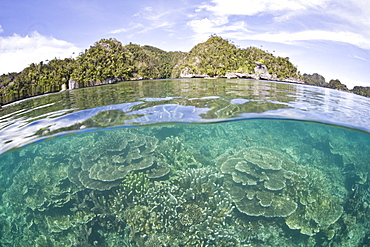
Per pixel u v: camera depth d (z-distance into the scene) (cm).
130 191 637
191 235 535
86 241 611
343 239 630
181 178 687
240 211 614
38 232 686
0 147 854
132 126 1025
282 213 599
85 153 841
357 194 781
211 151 1055
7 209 735
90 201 691
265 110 961
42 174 757
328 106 1100
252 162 743
